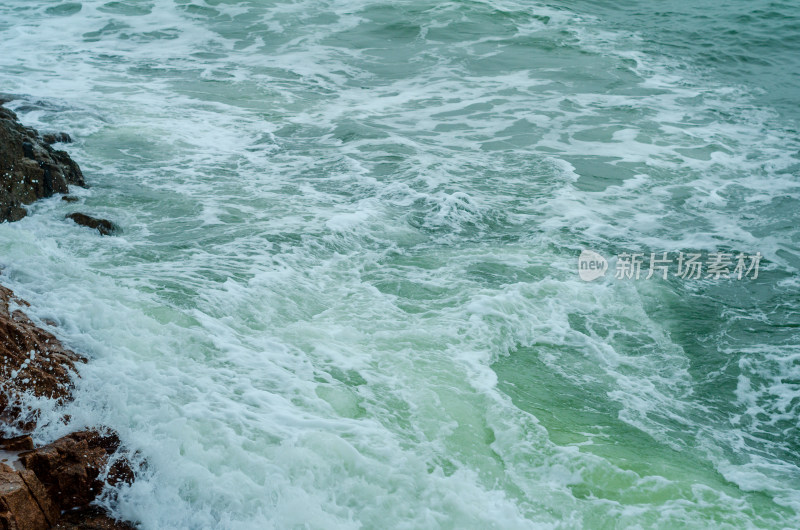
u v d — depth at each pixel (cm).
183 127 1158
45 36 1636
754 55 1611
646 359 643
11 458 438
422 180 991
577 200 952
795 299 747
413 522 436
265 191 944
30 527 407
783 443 549
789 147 1142
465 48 1620
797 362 644
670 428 556
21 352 502
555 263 789
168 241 781
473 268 768
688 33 1750
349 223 851
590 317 696
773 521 461
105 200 877
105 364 538
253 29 1728
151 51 1570
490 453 503
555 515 454
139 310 614
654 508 465
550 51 1606
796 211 938
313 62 1524
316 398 538
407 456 484
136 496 444
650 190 993
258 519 429
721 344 671
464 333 642
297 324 640
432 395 554
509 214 909
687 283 768
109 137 1092
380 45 1639
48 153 874
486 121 1235
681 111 1291
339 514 439
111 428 481
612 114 1271
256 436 487
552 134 1182
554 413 560
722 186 1009
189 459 464
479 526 437
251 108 1266
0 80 1325
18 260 666
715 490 487
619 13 1923
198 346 581
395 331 640
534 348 643
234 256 753
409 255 797
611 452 519
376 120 1229
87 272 664
